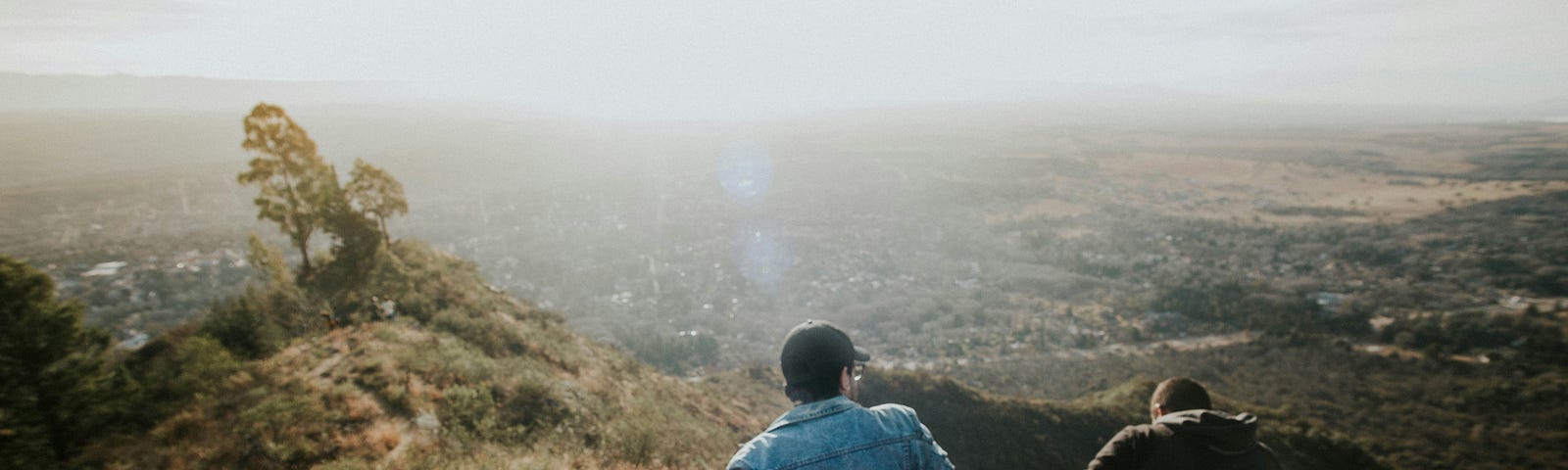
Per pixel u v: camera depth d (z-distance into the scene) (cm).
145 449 1022
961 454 3409
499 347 1912
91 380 1195
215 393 1226
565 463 1131
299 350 1582
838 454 231
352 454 1001
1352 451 3809
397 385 1285
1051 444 3559
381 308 1956
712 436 1873
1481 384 7031
